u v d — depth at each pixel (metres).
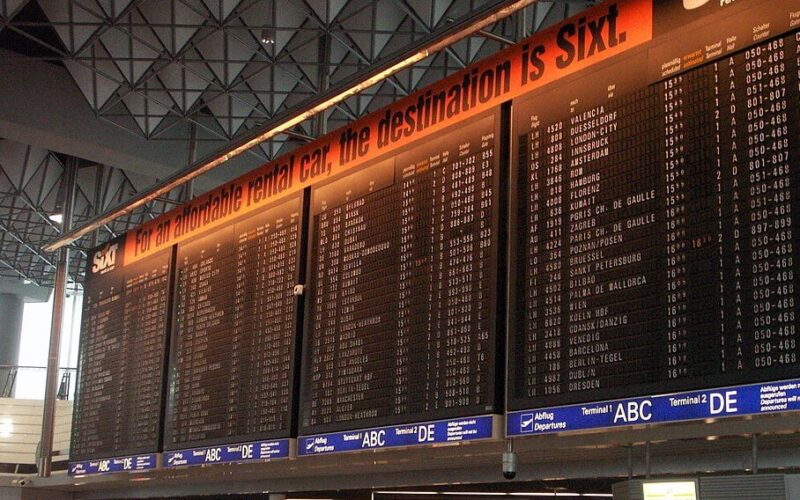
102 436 14.36
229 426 11.80
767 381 6.48
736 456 7.95
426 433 9.04
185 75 19.33
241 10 16.83
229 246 12.53
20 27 18.83
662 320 7.21
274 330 11.42
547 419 7.91
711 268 6.98
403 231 9.84
